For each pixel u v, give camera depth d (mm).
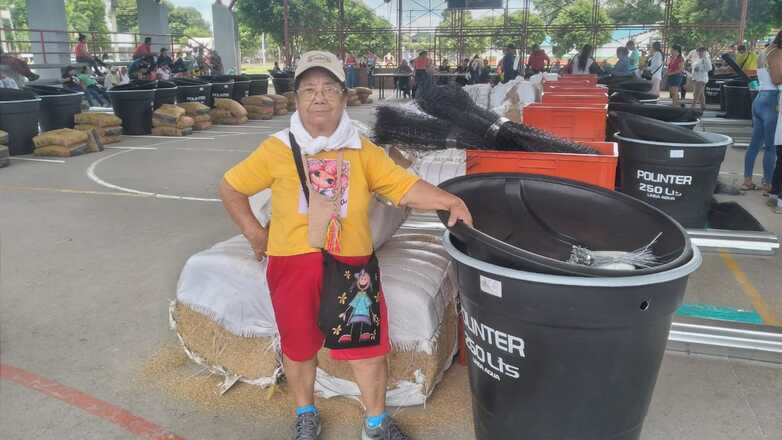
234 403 2824
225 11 26578
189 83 14250
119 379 3033
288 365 2354
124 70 20141
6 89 9602
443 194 2066
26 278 4383
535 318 1740
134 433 2611
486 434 2082
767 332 3236
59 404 2822
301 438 2436
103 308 3865
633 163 4273
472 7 27828
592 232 2260
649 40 30578
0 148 8609
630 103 5801
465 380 2975
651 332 1787
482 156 2924
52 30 19281
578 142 3338
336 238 2059
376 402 2408
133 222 5828
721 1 30516
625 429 1926
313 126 2029
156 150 10195
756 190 6746
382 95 22375
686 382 2982
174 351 3303
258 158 2119
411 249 3066
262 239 2285
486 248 1799
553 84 7520
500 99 6258
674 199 4211
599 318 1686
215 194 6965
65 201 6668
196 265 2930
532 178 2279
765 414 2713
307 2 36312
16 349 3340
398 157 3064
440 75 20125
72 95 10805
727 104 11547
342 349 2150
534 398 1875
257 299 2834
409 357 2697
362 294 2111
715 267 4477
